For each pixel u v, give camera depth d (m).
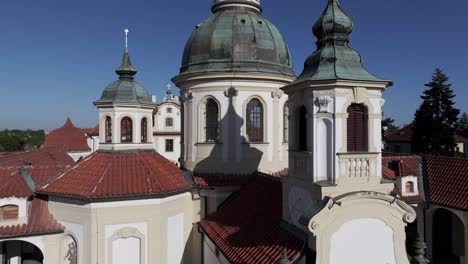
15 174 21.72
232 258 15.93
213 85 24.19
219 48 24.44
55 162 41.56
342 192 13.55
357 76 13.77
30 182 22.50
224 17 25.42
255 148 24.23
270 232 16.39
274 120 24.75
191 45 25.64
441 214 30.94
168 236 21.00
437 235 30.81
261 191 20.91
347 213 13.16
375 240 13.48
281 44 25.92
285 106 25.44
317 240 12.87
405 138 70.38
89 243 19.19
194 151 24.95
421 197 28.94
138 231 19.84
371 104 14.02
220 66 24.19
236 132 23.89
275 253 14.41
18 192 20.05
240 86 23.95
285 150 25.45
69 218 20.03
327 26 14.56
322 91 13.77
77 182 20.45
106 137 23.94
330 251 12.98
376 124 14.13
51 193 20.17
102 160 22.16
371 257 13.43
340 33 14.65
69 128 70.81
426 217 29.05
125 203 19.62
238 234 17.94
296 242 14.37
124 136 24.09
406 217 13.70
